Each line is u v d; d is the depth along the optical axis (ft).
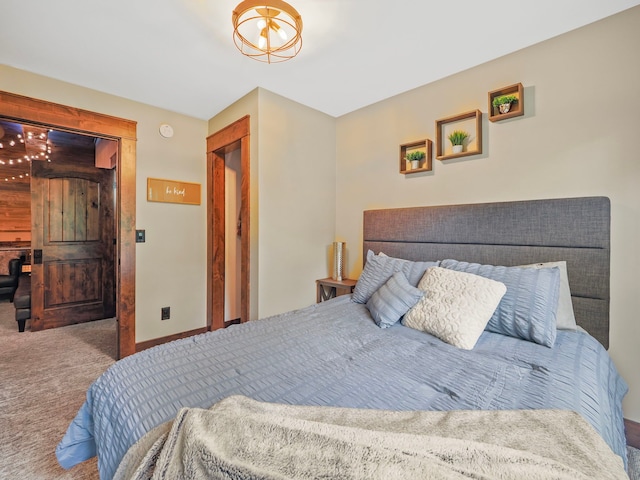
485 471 2.02
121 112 8.79
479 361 4.28
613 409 3.94
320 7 5.29
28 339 10.22
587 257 5.65
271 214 8.67
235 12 5.00
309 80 7.94
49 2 5.10
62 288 11.68
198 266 10.50
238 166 11.85
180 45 6.36
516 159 6.68
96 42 6.25
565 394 3.40
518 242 6.46
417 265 6.98
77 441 3.85
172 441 2.40
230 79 7.86
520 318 5.06
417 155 8.22
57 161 15.16
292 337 5.16
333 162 10.52
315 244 9.93
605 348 5.45
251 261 8.55
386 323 5.78
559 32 6.03
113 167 12.88
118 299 8.77
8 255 16.97
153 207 9.46
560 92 6.11
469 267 6.28
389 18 5.60
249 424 2.42
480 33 6.06
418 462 2.02
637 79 5.32
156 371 3.83
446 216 7.58
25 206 18.62
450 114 7.73
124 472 2.50
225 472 2.02
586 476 2.03
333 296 10.15
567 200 5.89
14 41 6.20
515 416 2.86
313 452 2.14
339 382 3.69
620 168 5.48
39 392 6.91
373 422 2.76
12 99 7.13
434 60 7.02
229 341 4.91
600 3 5.25
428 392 3.50
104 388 3.66
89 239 12.28
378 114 9.32
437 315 5.35
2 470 4.70
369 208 9.64
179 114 9.97
